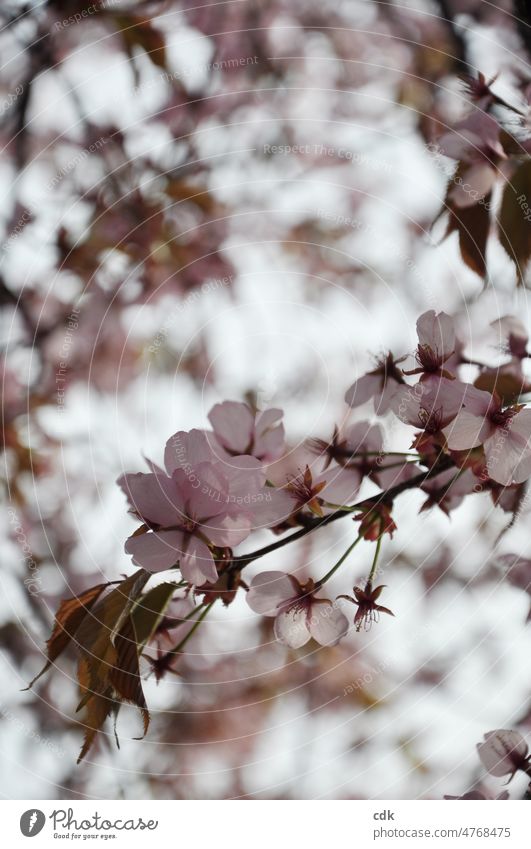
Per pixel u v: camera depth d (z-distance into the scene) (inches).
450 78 60.0
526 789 41.3
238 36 76.8
